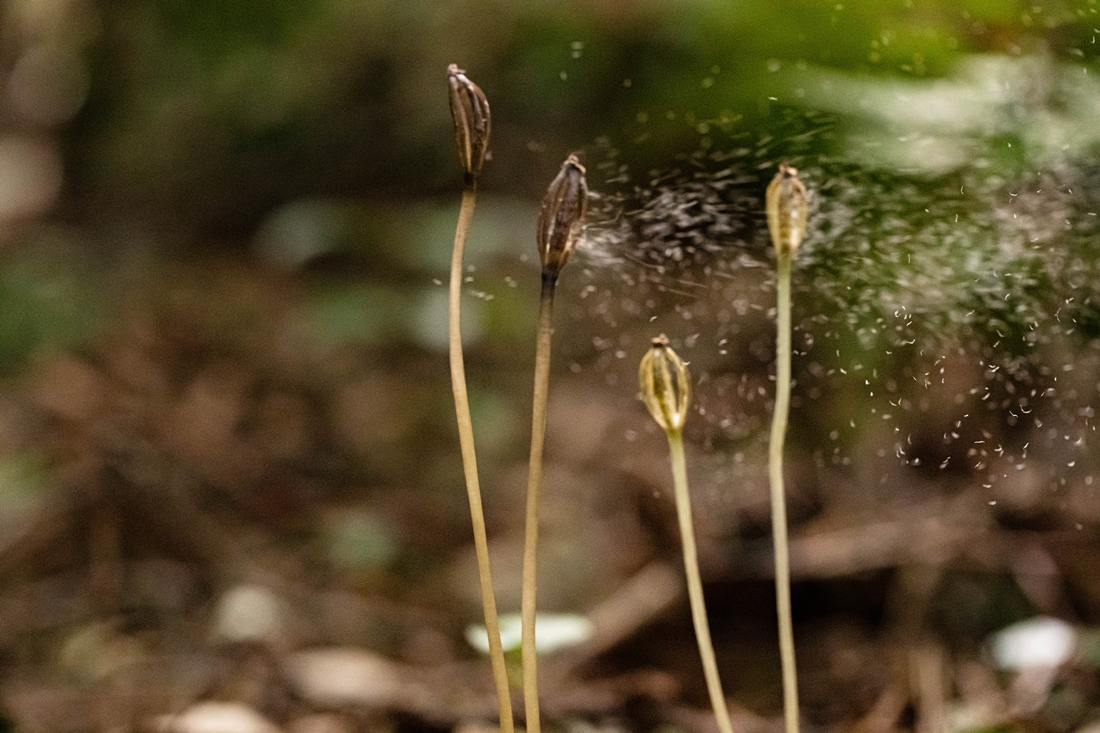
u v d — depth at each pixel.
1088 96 0.60
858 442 0.70
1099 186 0.59
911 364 0.59
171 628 0.67
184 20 1.91
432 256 1.23
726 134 0.66
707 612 0.66
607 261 0.57
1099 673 0.58
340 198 1.62
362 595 0.74
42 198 2.40
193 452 0.95
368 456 1.02
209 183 1.87
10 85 2.95
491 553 0.81
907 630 0.62
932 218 0.59
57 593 0.72
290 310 1.45
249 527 0.84
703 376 0.61
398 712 0.58
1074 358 0.58
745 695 0.60
